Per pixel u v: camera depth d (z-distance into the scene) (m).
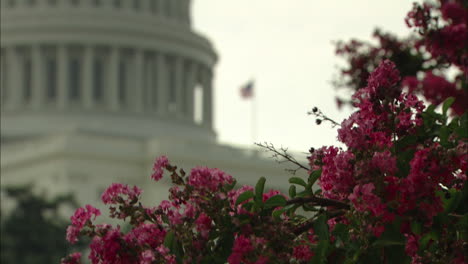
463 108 26.61
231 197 16.22
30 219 163.38
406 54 29.66
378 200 15.05
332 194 16.56
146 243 16.30
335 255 15.76
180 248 16.03
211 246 15.91
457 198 15.63
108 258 16.25
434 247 15.84
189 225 15.82
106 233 16.38
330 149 16.45
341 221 16.50
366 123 15.72
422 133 16.44
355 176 15.26
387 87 16.31
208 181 15.88
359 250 15.43
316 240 16.45
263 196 16.81
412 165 15.36
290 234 15.64
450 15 22.80
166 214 16.42
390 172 15.26
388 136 16.42
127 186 16.56
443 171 15.40
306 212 17.06
